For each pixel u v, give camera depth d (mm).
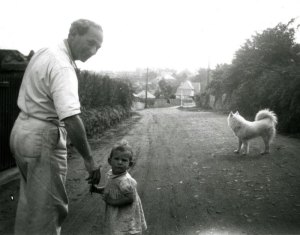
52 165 2781
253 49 23172
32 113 2732
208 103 43344
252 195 5672
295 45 21672
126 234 3023
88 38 2848
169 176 7141
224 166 7906
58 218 2930
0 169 7129
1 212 4855
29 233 2789
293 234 4102
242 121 9180
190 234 4156
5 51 7891
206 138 12734
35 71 2703
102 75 19141
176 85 124625
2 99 7129
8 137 7363
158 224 4512
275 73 17500
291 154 9055
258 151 9680
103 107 18141
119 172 3023
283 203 5230
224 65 31625
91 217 4809
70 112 2533
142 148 10922
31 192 2750
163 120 23156
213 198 5582
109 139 13352
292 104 13203
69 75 2654
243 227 4355
